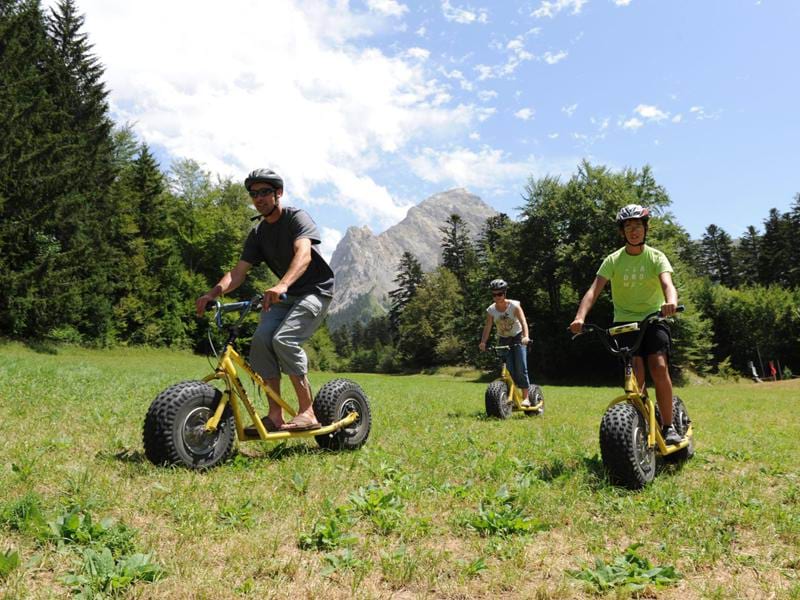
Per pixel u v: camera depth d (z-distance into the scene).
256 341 4.86
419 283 99.88
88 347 40.66
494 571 2.64
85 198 34.69
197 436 4.14
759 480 4.70
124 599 2.13
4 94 29.75
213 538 2.82
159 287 49.66
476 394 15.80
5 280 29.50
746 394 19.70
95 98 39.19
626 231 4.64
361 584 2.43
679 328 36.09
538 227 40.72
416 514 3.45
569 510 3.61
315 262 5.03
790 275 77.50
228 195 63.44
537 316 41.88
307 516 3.22
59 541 2.53
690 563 2.81
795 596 2.42
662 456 5.33
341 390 5.22
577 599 2.40
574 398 14.64
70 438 4.86
